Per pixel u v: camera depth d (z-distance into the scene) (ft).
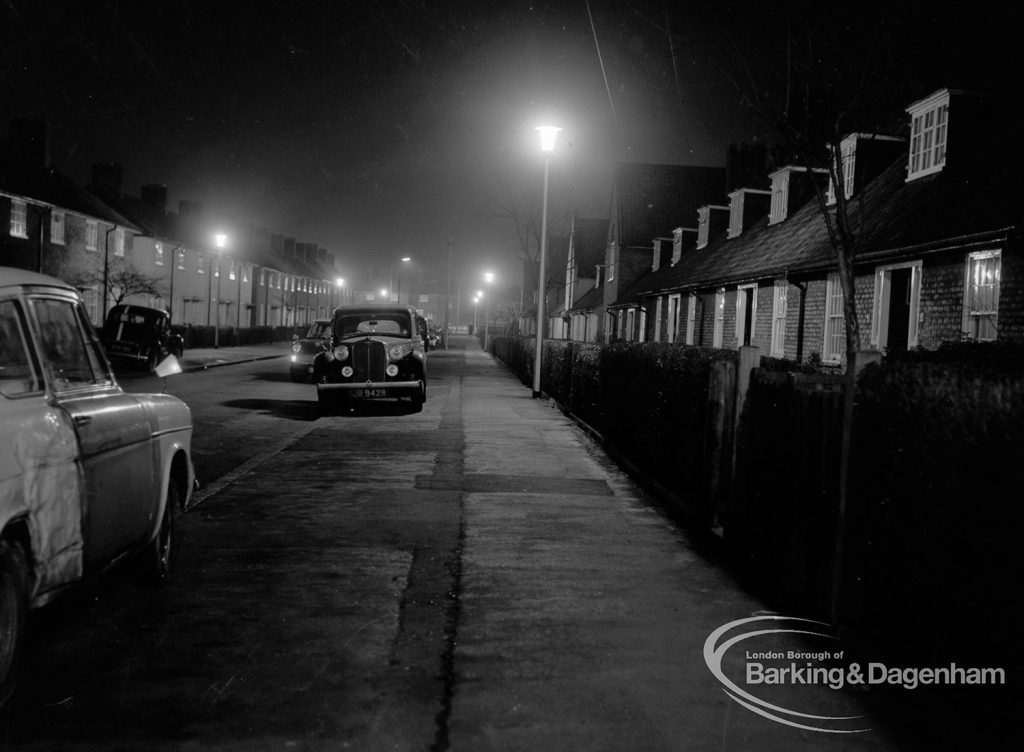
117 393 16.33
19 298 13.23
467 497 28.76
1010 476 10.61
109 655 14.34
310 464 34.76
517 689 13.28
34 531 12.24
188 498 20.24
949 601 12.09
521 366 96.53
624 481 32.65
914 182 53.52
